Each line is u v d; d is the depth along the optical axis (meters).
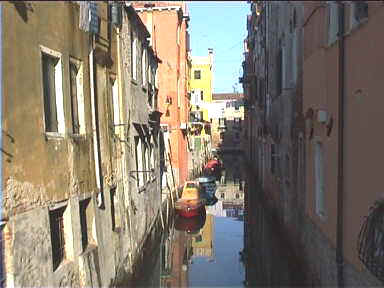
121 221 12.52
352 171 8.39
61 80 8.38
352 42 8.35
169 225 22.89
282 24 18.05
